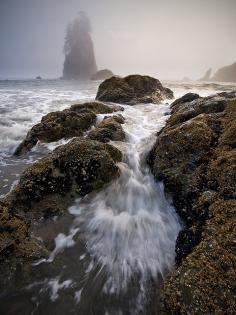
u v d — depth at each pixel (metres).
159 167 6.40
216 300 3.07
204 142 6.25
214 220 4.22
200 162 5.90
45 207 5.54
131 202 6.05
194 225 4.56
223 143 5.98
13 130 11.45
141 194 6.27
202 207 4.77
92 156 6.20
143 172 7.14
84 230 5.17
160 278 4.17
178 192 5.70
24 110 15.99
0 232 4.39
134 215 5.65
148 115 13.79
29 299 3.77
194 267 3.51
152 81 20.89
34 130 9.84
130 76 20.50
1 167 7.89
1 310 3.61
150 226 5.33
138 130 10.52
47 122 10.24
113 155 7.09
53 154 6.54
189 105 9.69
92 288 3.98
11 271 4.07
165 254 4.69
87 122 10.98
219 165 5.30
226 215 4.18
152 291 3.94
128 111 14.84
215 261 3.47
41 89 35.41
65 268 4.29
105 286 4.02
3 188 6.56
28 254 4.34
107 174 6.24
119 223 5.38
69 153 6.23
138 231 5.20
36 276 4.09
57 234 5.00
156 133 9.67
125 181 6.55
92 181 6.06
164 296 3.37
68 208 5.64
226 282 3.19
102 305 3.73
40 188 5.72
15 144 9.88
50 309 3.65
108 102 18.47
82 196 5.93
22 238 4.56
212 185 5.12
